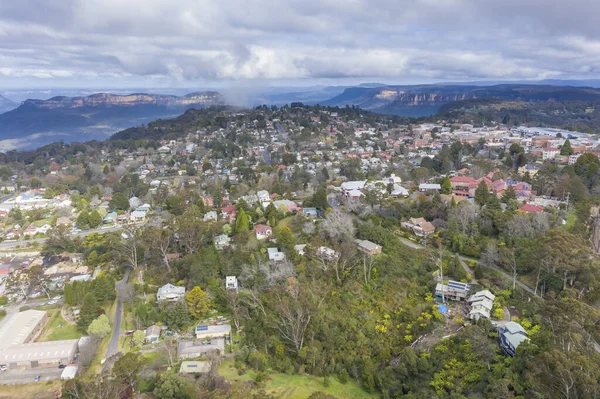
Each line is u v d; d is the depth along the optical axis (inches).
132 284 4478.3
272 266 4254.4
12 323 3892.7
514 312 3531.0
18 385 3225.9
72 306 4284.0
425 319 3481.8
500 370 2682.1
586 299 3380.9
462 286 3762.3
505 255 4097.0
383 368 3189.0
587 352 2493.8
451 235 4564.5
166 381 2824.8
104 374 2957.7
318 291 3944.4
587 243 4020.7
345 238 4638.3
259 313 3801.7
